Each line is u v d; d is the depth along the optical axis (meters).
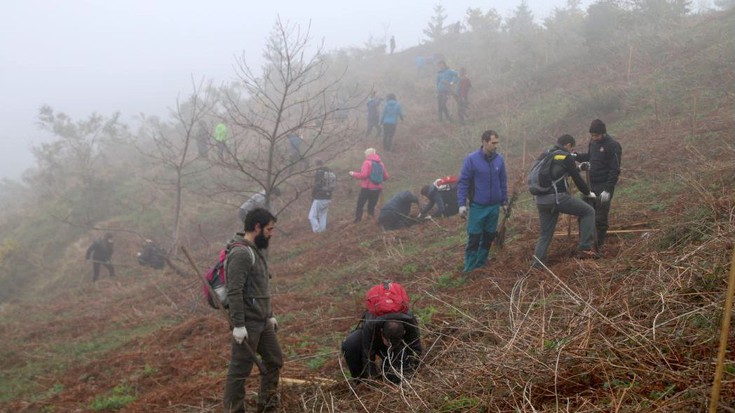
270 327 5.48
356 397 4.91
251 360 5.34
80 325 11.99
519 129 16.66
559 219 9.36
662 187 9.44
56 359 10.07
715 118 11.97
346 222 14.35
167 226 18.09
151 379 7.73
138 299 12.84
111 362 8.91
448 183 12.42
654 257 5.74
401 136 19.48
